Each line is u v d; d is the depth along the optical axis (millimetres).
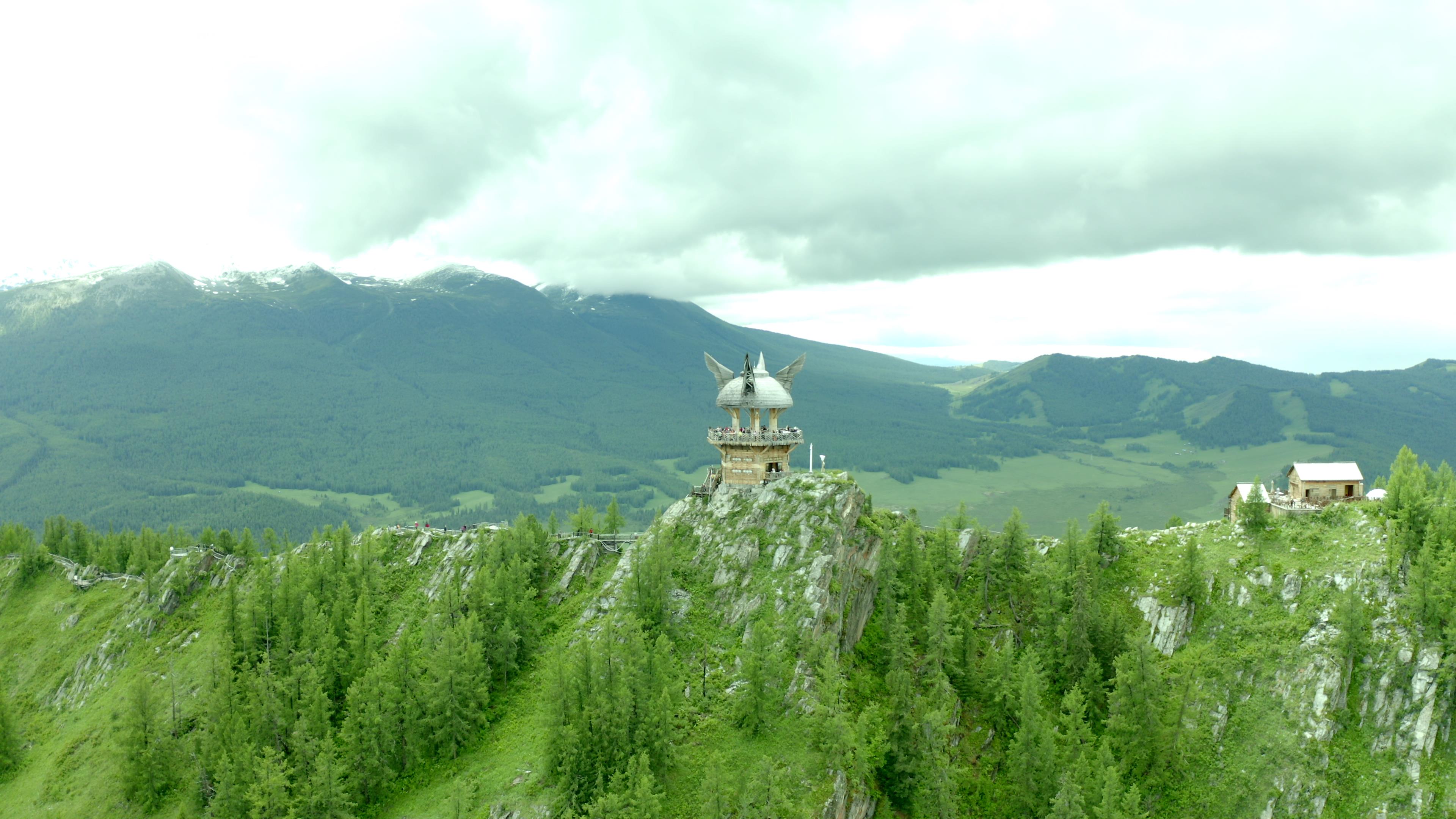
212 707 116062
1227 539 124312
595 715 89500
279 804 94875
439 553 142125
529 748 100500
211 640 142500
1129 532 133250
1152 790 100125
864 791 88312
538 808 89875
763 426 132875
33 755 136125
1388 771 96188
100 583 174750
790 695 92250
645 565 108188
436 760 103812
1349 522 118250
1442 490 122812
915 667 104750
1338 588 109188
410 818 96500
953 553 123062
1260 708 104000
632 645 96375
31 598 179500
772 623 100062
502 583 119438
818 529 107625
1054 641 112250
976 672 107312
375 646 121312
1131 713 100000
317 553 145625
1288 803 96875
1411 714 98000
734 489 119125
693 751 89312
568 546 132875
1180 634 115000
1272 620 110500
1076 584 110500
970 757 101500
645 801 80250
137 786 116188
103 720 134750
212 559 163625
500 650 112625
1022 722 96688
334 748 102750
